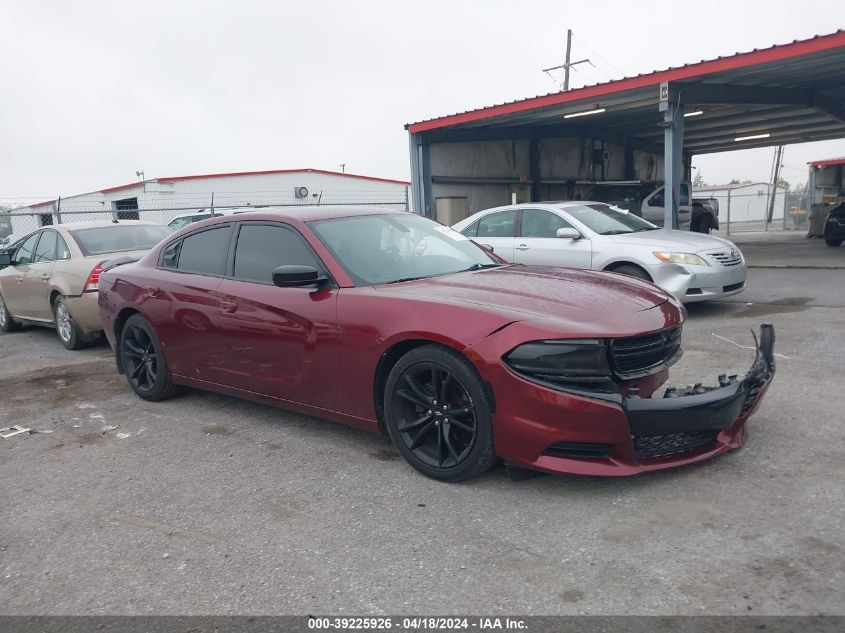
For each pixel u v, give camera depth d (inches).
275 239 176.9
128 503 142.3
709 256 299.6
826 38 434.3
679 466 137.7
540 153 840.3
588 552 111.3
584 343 125.9
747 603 95.1
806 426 159.3
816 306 321.1
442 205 714.2
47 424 199.6
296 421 189.5
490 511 127.9
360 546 118.5
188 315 191.8
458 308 137.2
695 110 668.1
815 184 1124.5
